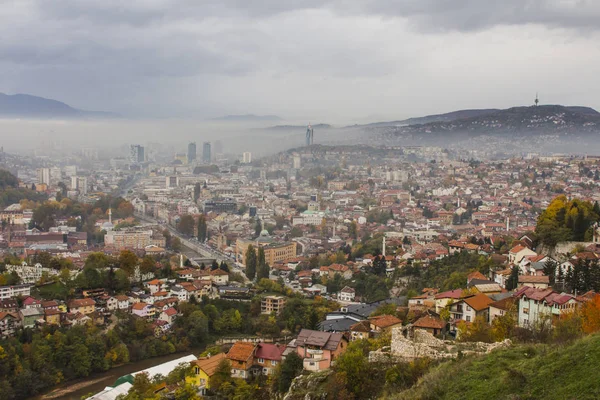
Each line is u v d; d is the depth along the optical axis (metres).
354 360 152.50
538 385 113.88
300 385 161.88
